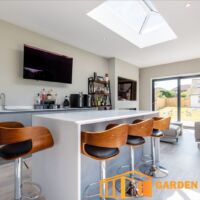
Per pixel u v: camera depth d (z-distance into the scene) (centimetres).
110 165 215
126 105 573
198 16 263
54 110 322
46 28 317
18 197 148
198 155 308
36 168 180
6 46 297
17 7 246
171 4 230
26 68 315
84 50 449
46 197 165
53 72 365
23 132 133
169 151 332
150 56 504
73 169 136
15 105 309
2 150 143
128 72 586
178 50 443
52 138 154
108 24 313
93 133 136
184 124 580
